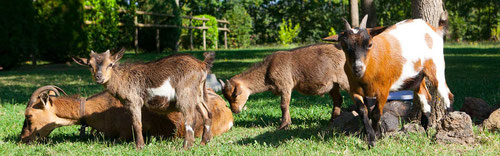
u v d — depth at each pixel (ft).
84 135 21.12
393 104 22.02
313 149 17.22
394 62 17.12
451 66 52.65
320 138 19.04
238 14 124.26
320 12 144.05
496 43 109.09
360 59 15.08
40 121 19.57
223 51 89.81
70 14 60.49
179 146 18.51
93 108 20.08
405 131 18.84
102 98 20.15
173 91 18.20
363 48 15.15
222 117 21.75
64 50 61.26
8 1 56.54
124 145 19.17
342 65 21.97
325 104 29.32
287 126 22.45
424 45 17.99
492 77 40.86
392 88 18.15
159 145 19.07
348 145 17.43
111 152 17.51
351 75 16.97
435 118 20.40
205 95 19.49
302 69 22.34
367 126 16.96
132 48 85.87
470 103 21.80
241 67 53.93
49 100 19.83
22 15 57.62
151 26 78.69
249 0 139.95
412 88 18.70
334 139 18.44
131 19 72.79
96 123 20.33
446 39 131.85
